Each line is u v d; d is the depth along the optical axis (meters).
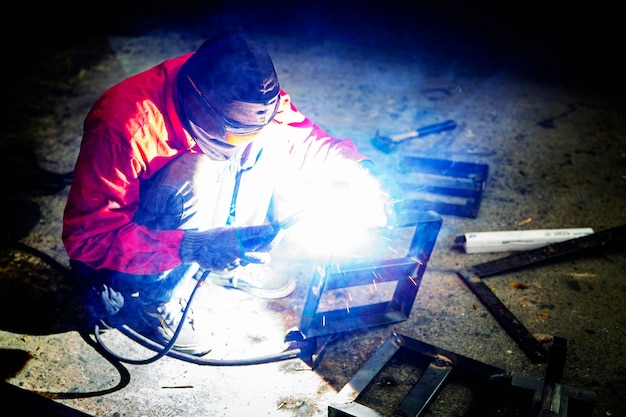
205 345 2.77
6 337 2.83
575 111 4.83
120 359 2.70
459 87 5.18
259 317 2.96
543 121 4.70
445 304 3.06
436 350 2.69
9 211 3.66
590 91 5.12
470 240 3.37
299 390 2.61
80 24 6.28
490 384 2.49
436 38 6.03
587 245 3.32
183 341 2.75
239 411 2.51
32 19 6.36
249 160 2.57
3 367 2.68
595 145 4.39
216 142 2.34
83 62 5.55
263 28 6.23
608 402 2.54
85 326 2.90
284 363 2.73
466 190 3.81
